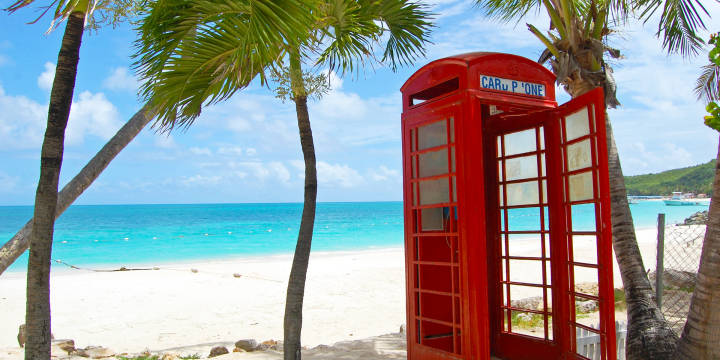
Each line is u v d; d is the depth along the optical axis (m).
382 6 5.11
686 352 3.88
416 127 5.16
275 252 33.59
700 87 14.41
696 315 3.85
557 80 6.32
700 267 3.90
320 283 16.59
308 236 4.93
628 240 5.82
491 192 5.77
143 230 56.59
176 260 28.67
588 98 4.28
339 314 11.91
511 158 5.55
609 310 4.07
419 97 5.57
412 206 5.21
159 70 4.36
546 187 5.08
